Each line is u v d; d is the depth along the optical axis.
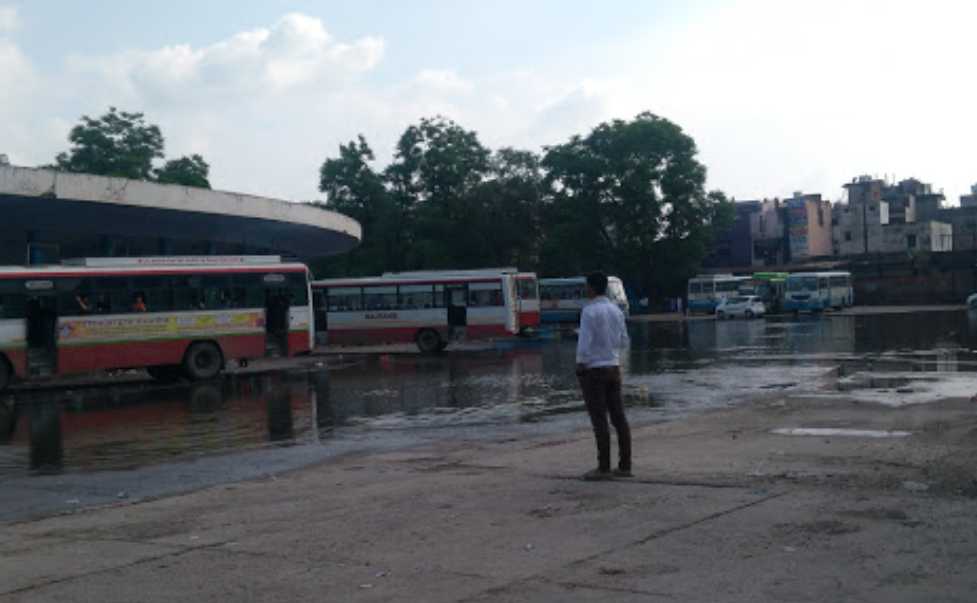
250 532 7.21
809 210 86.56
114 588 5.75
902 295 75.06
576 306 47.97
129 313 23.81
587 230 66.50
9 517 8.79
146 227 32.78
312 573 5.87
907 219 93.06
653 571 5.55
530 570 5.70
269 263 26.73
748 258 88.19
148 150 59.69
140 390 22.91
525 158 70.00
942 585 5.08
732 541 6.15
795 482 8.04
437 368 26.42
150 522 7.87
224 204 31.22
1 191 24.41
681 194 66.12
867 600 4.88
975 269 72.62
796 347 29.22
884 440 10.25
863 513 6.78
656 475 8.70
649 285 71.69
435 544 6.48
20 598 5.62
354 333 34.84
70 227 30.91
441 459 10.84
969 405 13.15
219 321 25.31
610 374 8.81
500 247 68.62
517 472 9.37
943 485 7.67
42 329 22.89
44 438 14.82
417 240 65.62
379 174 70.62
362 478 9.72
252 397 20.16
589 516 7.11
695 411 14.67
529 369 24.98
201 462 11.91
